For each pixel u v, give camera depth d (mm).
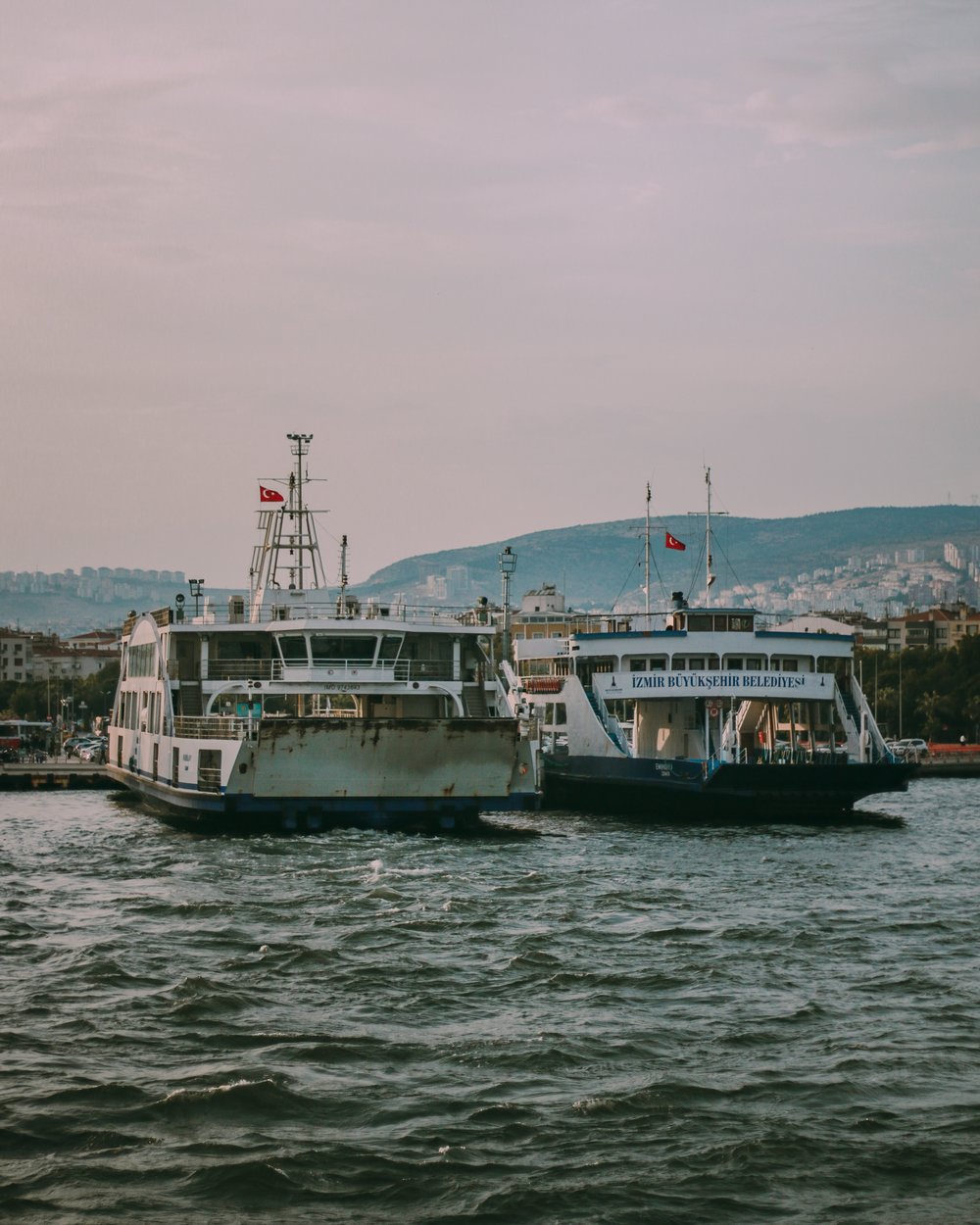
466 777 69375
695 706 92812
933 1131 30172
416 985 40281
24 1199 27062
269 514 91875
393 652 74938
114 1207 26828
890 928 48812
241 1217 26594
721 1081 32812
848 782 79938
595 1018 37312
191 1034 35781
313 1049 34625
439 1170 28359
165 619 78000
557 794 95188
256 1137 29688
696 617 88750
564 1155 29047
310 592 85000
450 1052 34625
